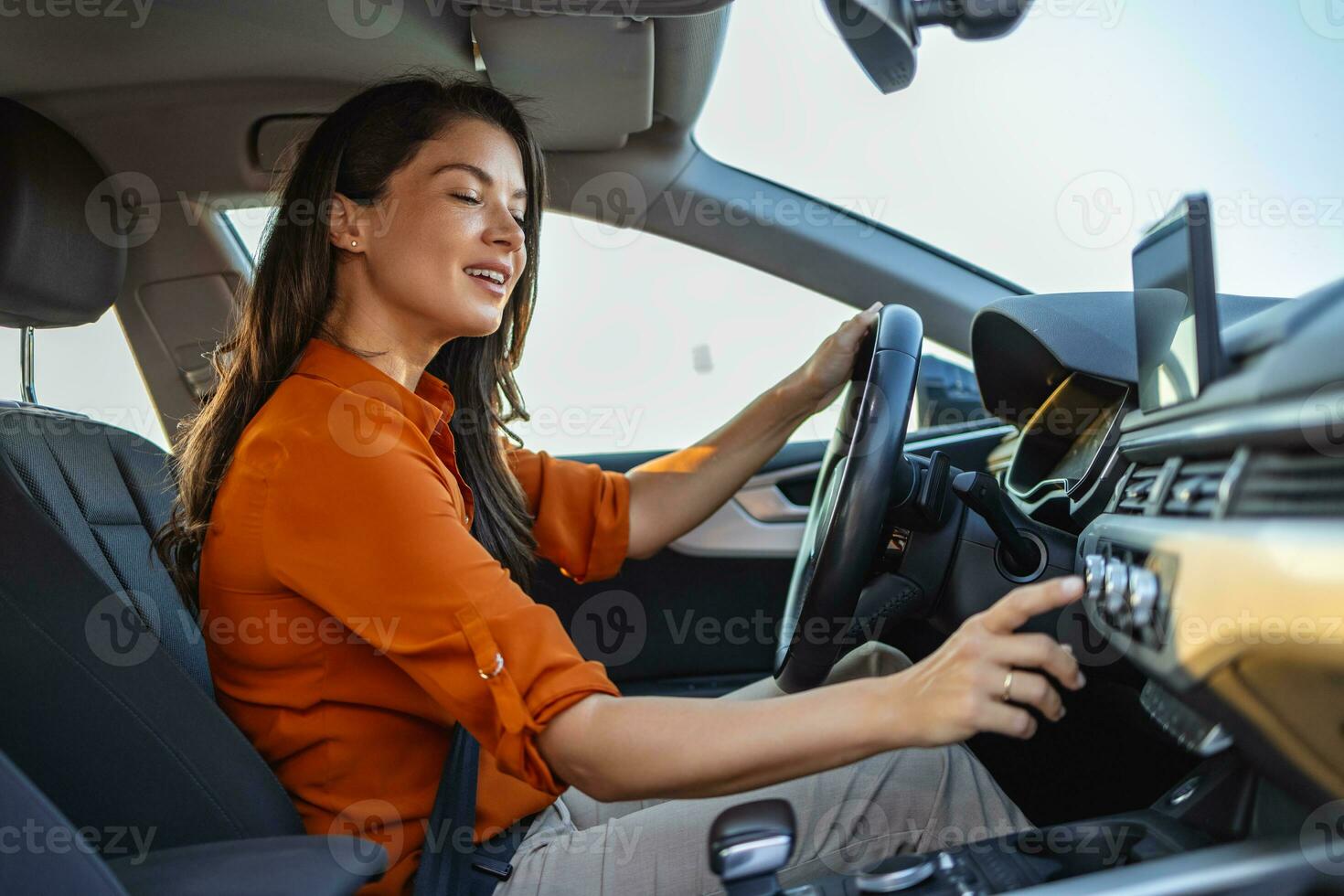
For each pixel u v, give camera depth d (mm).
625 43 1455
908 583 1271
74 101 1552
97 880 713
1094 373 1170
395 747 1066
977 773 1060
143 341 1850
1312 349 602
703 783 835
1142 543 772
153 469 1354
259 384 1173
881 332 1244
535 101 1648
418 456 1014
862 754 809
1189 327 798
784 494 2076
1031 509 1323
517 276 1259
